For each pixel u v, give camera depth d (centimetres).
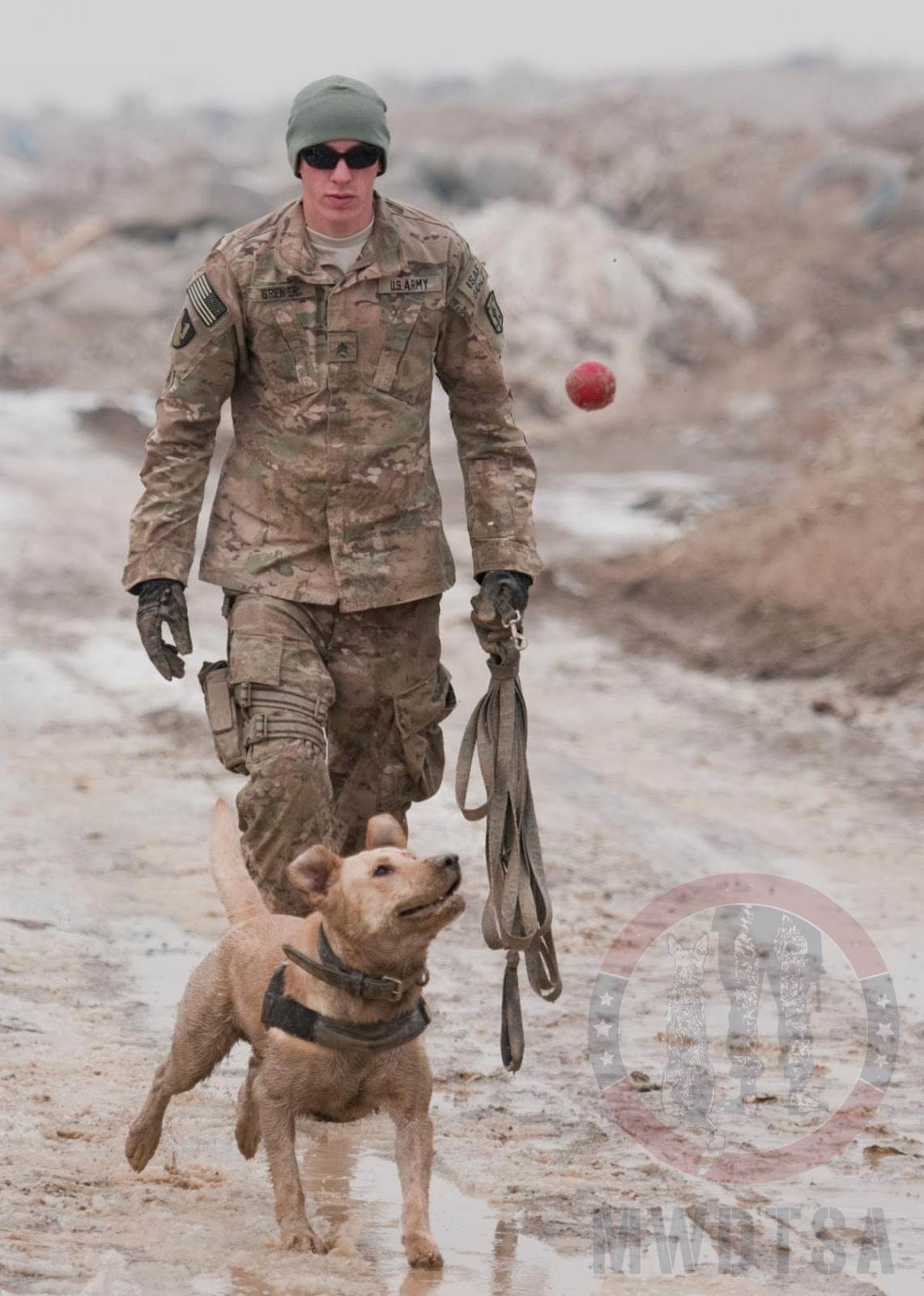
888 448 3297
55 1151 777
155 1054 936
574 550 3228
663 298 6097
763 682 2234
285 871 832
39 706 1898
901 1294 659
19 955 1102
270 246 868
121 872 1344
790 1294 654
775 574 2628
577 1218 735
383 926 668
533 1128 859
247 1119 771
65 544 2995
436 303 883
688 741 1947
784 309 6234
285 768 838
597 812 1608
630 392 5522
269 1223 712
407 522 891
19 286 6519
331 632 889
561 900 1316
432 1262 668
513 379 5425
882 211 6975
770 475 4322
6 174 10469
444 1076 936
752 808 1664
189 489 882
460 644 2373
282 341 868
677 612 2638
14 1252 645
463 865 1394
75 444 4397
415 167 7069
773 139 7856
